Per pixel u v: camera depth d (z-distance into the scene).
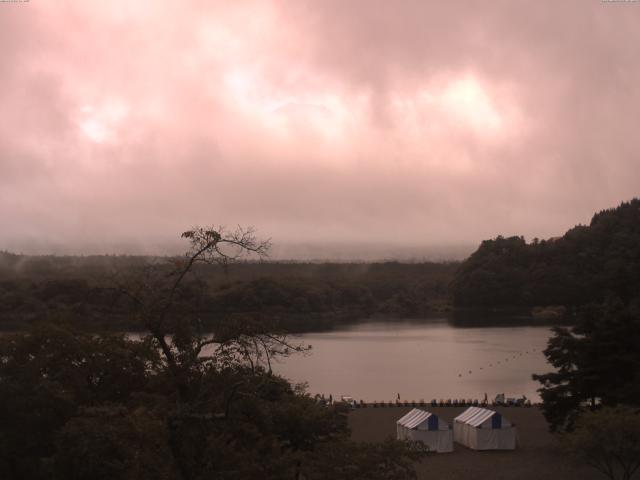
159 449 45.00
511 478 90.38
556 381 107.94
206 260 45.62
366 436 115.00
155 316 45.78
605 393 101.56
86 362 73.25
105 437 47.00
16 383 65.38
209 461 45.78
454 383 196.88
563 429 115.19
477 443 105.06
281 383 69.31
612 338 103.88
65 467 53.53
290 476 51.50
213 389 46.00
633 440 79.25
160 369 54.72
